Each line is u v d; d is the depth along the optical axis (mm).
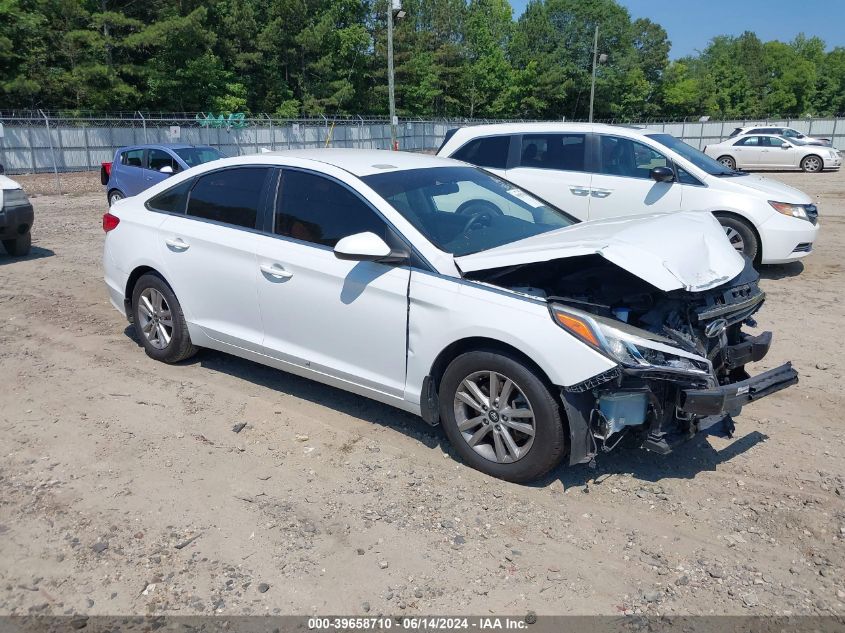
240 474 4020
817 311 7211
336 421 4691
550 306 3588
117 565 3225
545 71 69562
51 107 37250
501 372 3742
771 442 4359
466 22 70688
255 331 4898
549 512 3629
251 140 38531
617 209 8859
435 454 4234
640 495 3779
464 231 4332
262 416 4770
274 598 3016
